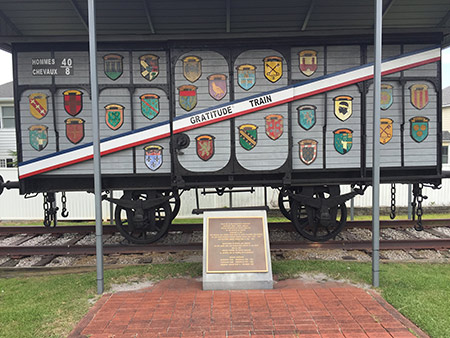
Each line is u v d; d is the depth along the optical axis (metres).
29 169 5.14
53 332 3.06
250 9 5.82
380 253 5.36
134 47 5.06
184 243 5.74
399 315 3.24
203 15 5.93
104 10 5.78
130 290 3.98
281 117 5.11
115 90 5.12
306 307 3.40
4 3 5.54
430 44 5.16
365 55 5.12
